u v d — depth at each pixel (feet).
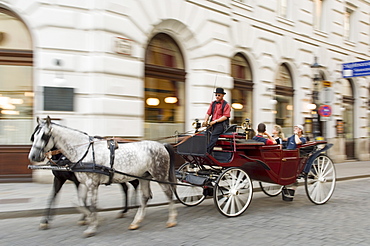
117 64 31.24
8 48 30.83
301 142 26.99
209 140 22.53
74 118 29.81
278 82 49.73
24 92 30.94
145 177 20.40
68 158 18.61
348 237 18.10
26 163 30.63
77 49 30.07
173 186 20.98
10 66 30.81
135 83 32.65
